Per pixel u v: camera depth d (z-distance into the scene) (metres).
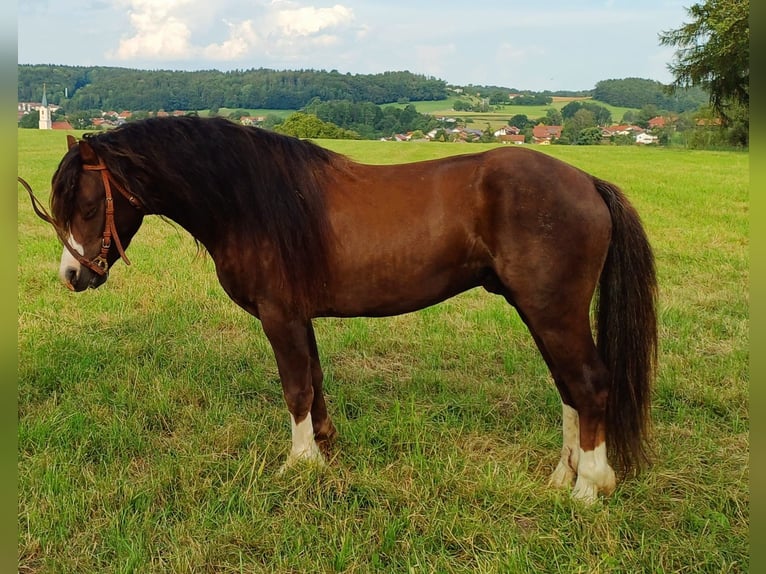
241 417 4.29
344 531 3.06
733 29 30.08
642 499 3.33
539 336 3.31
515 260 3.19
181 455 3.78
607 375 3.28
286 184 3.32
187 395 4.60
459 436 4.02
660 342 5.69
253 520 3.16
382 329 6.13
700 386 4.66
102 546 3.04
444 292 3.41
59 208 3.29
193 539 3.05
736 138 37.56
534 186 3.16
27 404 4.41
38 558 3.01
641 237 3.29
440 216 3.26
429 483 3.43
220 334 5.96
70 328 5.85
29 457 3.73
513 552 2.87
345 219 3.30
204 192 3.32
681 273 8.40
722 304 6.91
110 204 3.36
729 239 10.66
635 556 2.90
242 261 3.37
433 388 4.82
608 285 3.33
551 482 3.52
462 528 3.09
